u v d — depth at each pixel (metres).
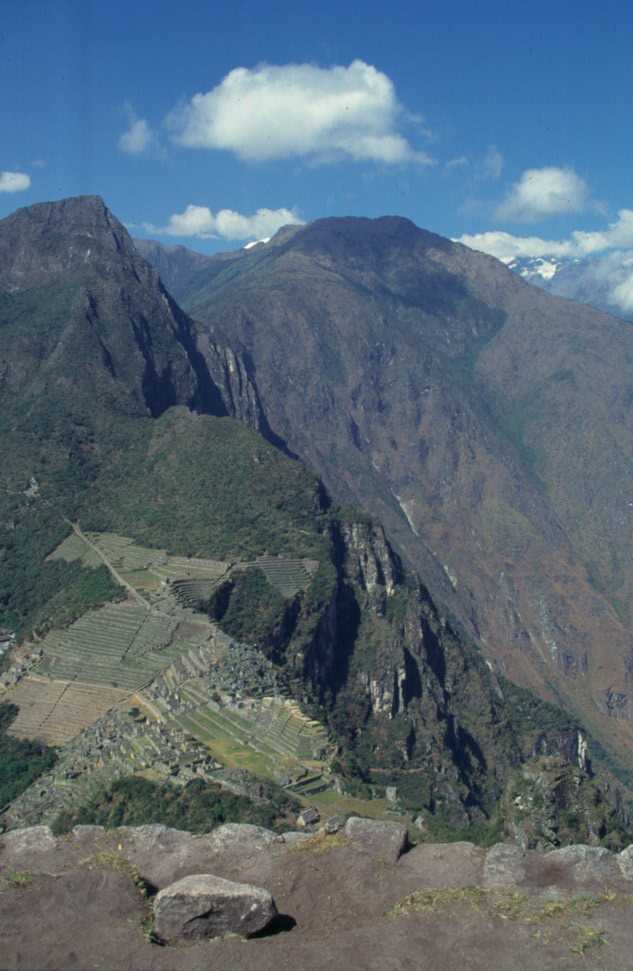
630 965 18.95
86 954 19.17
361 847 23.50
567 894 21.62
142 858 23.47
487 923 20.14
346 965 18.89
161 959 19.05
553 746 123.56
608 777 135.62
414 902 21.05
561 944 19.44
